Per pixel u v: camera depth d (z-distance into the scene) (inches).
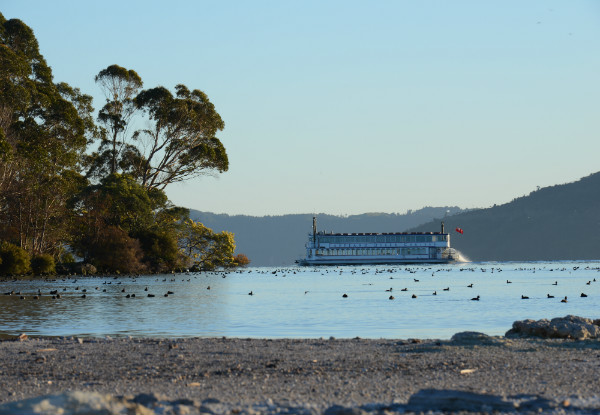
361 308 1963.6
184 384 746.2
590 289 2987.2
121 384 753.0
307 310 1913.1
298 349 1024.9
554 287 3166.8
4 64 3949.3
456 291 2824.8
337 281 3978.8
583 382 721.6
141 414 530.9
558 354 933.2
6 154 3681.1
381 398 653.3
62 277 4269.2
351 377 776.3
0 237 4387.3
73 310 1889.8
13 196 4281.5
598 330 1121.4
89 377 802.2
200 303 2194.9
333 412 554.3
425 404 590.6
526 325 1143.0
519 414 557.9
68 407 526.9
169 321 1604.3
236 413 561.6
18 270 4146.2
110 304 2121.1
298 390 700.7
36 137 4284.0
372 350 1000.2
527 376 763.4
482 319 1620.3
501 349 982.4
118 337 1274.6
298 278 4490.7
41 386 749.3
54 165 4436.5
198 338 1198.3
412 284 3538.4
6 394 706.8
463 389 689.6
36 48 4598.9
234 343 1109.1
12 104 3973.9
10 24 4461.1
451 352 956.0
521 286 3275.1
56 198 4537.4
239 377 786.8
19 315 1731.1
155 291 2935.5
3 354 995.3
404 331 1376.7
